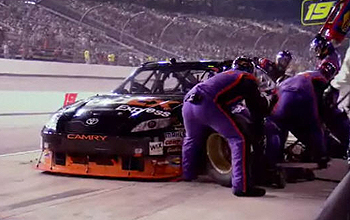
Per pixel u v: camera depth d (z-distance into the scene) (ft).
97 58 103.14
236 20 160.97
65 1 132.26
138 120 17.51
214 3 173.27
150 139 17.30
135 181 17.76
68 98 51.70
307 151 22.48
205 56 124.77
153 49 122.62
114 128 17.52
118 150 17.43
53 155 19.17
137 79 22.63
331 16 27.14
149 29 132.16
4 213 13.25
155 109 18.12
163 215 12.96
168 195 15.52
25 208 13.83
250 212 13.25
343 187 8.25
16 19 108.88
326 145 22.66
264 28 148.87
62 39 106.42
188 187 16.88
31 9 117.80
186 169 17.30
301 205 14.16
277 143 17.44
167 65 22.29
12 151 26.48
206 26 137.28
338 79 50.80
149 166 17.65
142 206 14.01
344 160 23.54
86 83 82.53
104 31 124.36
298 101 19.60
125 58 109.60
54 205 14.17
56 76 78.23
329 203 8.41
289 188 17.03
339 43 27.04
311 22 38.81
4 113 44.34
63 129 18.38
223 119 15.42
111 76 89.71
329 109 20.97
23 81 71.67
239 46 133.49
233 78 15.65
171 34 132.36
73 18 126.21
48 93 49.26
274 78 24.59
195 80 21.35
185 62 22.07
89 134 17.71
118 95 21.44
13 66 71.05
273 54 127.75
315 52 22.63
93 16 129.59
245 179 15.25
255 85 15.65
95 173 18.24
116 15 134.41
